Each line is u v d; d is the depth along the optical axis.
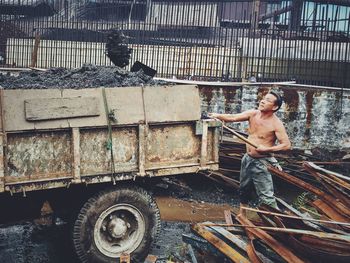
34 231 5.88
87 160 4.72
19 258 5.14
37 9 17.39
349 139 10.57
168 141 5.14
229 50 13.46
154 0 16.89
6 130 4.26
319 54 12.42
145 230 5.14
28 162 4.44
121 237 5.05
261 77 12.80
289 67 12.76
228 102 10.73
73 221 4.89
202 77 13.07
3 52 15.49
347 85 12.37
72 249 5.00
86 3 18.48
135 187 5.06
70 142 4.61
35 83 5.57
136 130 4.93
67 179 4.61
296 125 10.52
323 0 15.60
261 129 5.89
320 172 6.31
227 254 4.57
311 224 4.91
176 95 5.11
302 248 4.48
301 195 7.59
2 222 4.90
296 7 16.30
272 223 4.83
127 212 5.07
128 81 5.69
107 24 15.67
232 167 8.56
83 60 14.97
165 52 14.09
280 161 8.87
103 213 4.90
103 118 4.71
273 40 13.17
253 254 4.39
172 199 7.73
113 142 4.82
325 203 5.70
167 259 5.30
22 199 4.83
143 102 4.92
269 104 5.80
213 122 5.38
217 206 7.63
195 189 8.30
